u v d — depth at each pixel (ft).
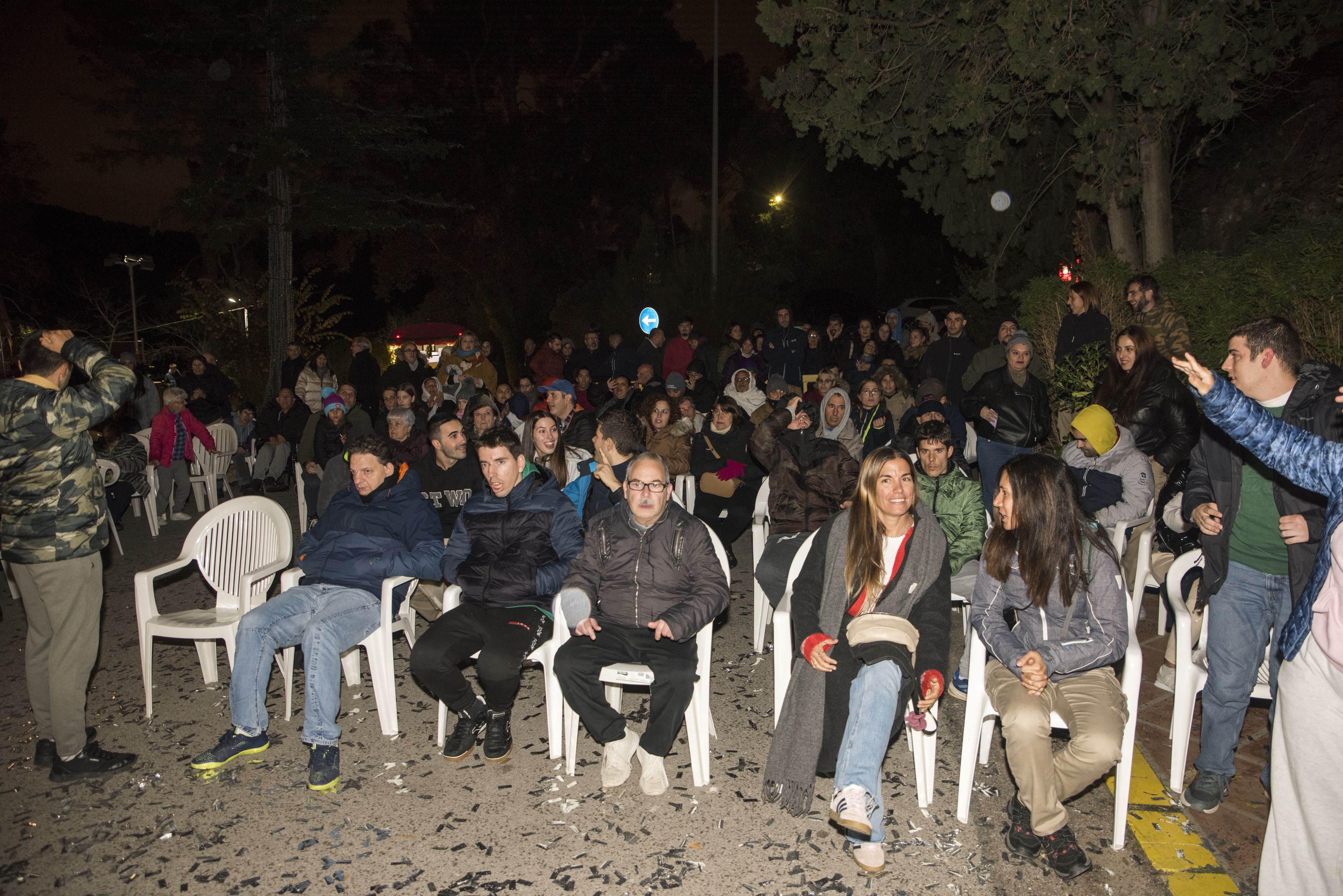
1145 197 34.71
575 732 12.83
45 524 12.24
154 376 75.05
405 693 15.98
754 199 115.65
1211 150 42.45
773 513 17.60
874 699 10.78
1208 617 11.63
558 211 107.45
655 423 24.12
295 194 61.93
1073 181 40.24
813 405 28.66
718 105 96.22
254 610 13.74
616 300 69.26
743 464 23.08
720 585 12.73
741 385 33.96
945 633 11.35
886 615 11.46
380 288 114.42
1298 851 8.85
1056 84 30.89
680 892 10.14
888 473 11.52
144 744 13.96
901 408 26.91
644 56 110.22
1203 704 11.68
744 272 69.10
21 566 12.32
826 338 49.16
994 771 12.85
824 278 102.89
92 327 80.74
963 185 40.81
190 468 32.65
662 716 12.00
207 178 58.85
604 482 17.56
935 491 16.06
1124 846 10.91
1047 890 10.11
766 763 11.94
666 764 13.19
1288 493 10.46
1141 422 17.76
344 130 59.88
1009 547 11.27
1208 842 10.97
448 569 14.30
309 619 14.01
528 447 18.51
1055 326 30.58
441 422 19.12
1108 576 10.97
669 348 46.68
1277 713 9.01
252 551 16.38
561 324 76.74
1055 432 25.13
